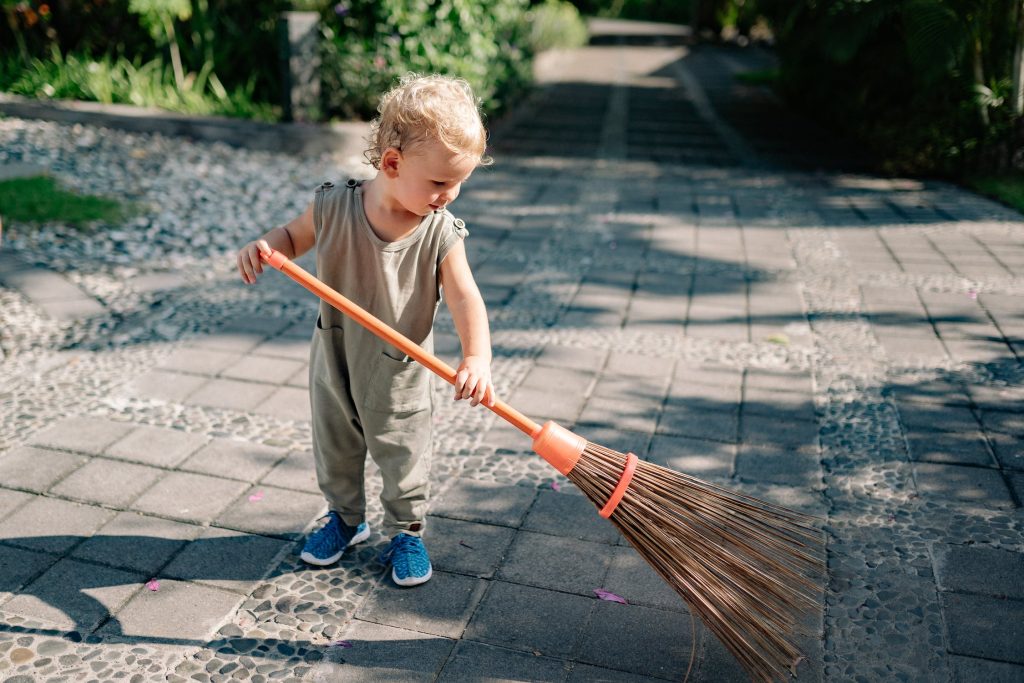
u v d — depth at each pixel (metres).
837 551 2.66
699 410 3.57
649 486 2.14
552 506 2.92
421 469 2.47
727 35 26.86
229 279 4.90
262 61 8.95
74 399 3.51
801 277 5.16
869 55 8.99
